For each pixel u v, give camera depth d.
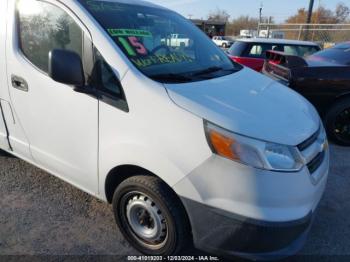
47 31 2.57
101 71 2.27
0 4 2.86
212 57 3.04
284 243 1.98
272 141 1.93
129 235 2.50
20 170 3.58
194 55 2.88
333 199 3.34
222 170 1.90
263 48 8.00
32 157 2.95
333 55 4.93
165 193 2.13
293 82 4.51
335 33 15.12
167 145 2.00
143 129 2.09
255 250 1.98
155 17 2.92
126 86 2.15
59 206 3.00
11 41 2.76
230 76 2.73
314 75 4.45
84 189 2.64
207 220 1.99
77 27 2.40
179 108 2.00
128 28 2.51
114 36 2.34
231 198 1.91
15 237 2.58
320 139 2.33
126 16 2.63
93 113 2.30
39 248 2.48
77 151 2.50
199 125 1.94
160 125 2.03
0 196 3.11
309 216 2.03
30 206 2.98
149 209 2.26
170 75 2.34
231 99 2.21
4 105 2.96
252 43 8.04
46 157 2.78
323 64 4.59
